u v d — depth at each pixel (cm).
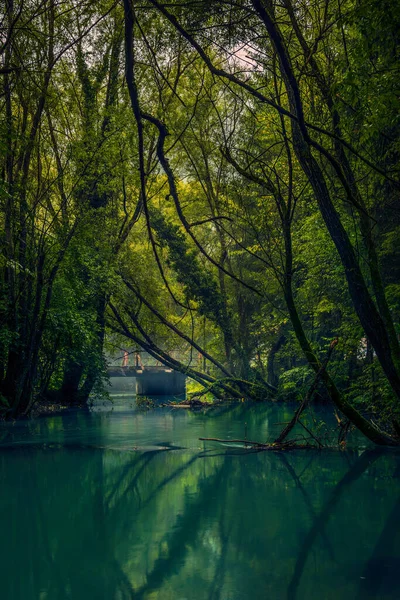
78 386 2833
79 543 664
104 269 2322
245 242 3159
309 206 1898
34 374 2123
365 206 1245
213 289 2894
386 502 833
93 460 1213
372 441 1351
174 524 738
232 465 1143
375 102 959
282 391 2772
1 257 1788
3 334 1883
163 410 2519
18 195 1836
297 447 1349
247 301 3328
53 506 837
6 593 521
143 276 2741
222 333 3184
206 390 2848
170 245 2819
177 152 2648
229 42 945
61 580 549
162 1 939
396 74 941
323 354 2244
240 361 3020
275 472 1071
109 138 1969
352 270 1124
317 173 1132
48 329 2194
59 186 2022
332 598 498
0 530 715
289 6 1008
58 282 2119
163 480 1011
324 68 1191
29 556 621
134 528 721
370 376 1612
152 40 1157
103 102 2309
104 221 2305
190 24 906
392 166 1173
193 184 3162
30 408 2156
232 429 1744
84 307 2445
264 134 1819
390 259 1705
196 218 3344
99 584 537
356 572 563
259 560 600
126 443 1469
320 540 662
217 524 734
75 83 2111
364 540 661
